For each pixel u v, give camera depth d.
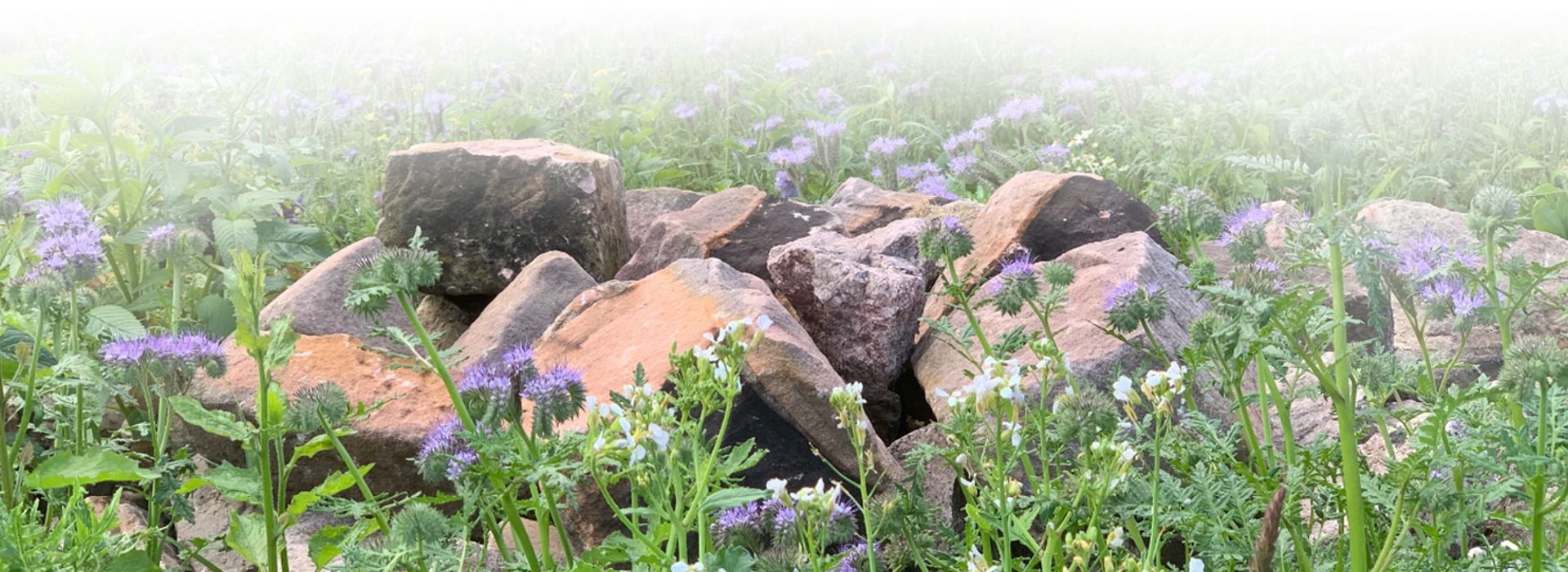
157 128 6.19
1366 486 2.49
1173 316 4.81
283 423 2.71
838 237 5.75
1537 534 2.34
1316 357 2.55
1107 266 5.03
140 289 5.80
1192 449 2.79
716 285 4.68
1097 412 2.57
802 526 2.50
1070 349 4.41
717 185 8.67
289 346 2.64
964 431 2.74
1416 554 2.73
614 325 4.80
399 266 2.45
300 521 4.14
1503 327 2.93
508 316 5.05
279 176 7.04
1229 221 3.47
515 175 6.06
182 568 3.71
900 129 9.67
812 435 4.07
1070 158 8.51
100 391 3.98
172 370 3.37
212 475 2.80
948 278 5.67
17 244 4.55
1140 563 2.33
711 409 2.65
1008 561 2.56
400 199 6.12
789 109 10.27
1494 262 3.09
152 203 6.24
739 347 2.61
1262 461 2.76
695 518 2.60
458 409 2.46
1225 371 2.70
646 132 8.73
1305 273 5.18
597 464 2.50
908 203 6.72
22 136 7.56
